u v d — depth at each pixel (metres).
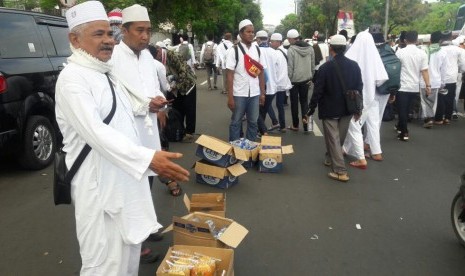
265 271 3.43
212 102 12.90
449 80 9.24
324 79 5.50
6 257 3.63
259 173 6.02
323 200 4.98
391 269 3.48
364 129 6.88
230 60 6.37
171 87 7.44
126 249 2.34
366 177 5.85
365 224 4.34
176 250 2.99
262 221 4.39
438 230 4.21
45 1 12.90
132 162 2.05
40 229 4.18
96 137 2.05
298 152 7.17
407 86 7.71
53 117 6.27
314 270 3.45
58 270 3.44
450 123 9.87
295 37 8.48
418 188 5.42
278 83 8.39
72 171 2.22
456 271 3.46
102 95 2.21
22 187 5.32
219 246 3.14
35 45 5.92
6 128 5.20
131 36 3.50
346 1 36.69
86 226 2.23
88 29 2.18
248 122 6.82
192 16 21.14
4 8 5.58
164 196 5.05
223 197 3.74
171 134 7.66
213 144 5.30
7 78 5.21
